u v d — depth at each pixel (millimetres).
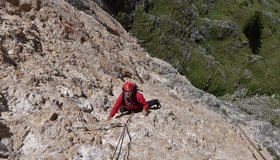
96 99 11336
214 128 13758
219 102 24328
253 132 20125
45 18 14180
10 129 8398
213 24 44875
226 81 40844
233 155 12055
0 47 10531
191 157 10078
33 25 13188
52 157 7938
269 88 42375
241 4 50375
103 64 14422
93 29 17656
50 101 9625
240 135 16828
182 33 42344
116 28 25250
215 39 44750
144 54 23609
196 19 44500
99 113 10891
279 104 39156
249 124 21609
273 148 19578
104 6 35594
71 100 10250
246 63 43844
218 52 43938
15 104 9195
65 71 12055
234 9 48906
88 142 8891
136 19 39312
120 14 37594
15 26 12102
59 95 10117
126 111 11047
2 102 8969
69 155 8258
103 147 8953
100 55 14938
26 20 13281
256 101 38562
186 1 44438
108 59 15383
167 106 13172
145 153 9242
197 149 10836
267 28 48562
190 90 21984
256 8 52062
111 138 9484
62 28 14344
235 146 13117
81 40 14852
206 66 40750
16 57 10773
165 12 42188
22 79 10070
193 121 13070
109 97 12109
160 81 19531
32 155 8070
